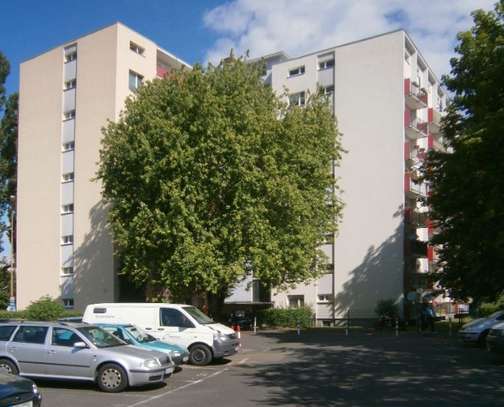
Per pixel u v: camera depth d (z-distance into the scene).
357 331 33.00
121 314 18.33
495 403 10.79
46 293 39.16
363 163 39.47
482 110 19.69
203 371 16.23
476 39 22.12
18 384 8.34
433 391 12.22
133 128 27.91
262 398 11.62
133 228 26.95
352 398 11.50
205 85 26.95
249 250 25.78
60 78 39.97
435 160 27.48
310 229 28.27
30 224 40.56
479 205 22.44
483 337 21.91
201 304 33.56
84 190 37.91
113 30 37.38
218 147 25.41
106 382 12.42
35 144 40.88
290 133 26.95
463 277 27.94
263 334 30.72
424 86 45.91
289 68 43.91
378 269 38.03
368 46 40.22
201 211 26.38
